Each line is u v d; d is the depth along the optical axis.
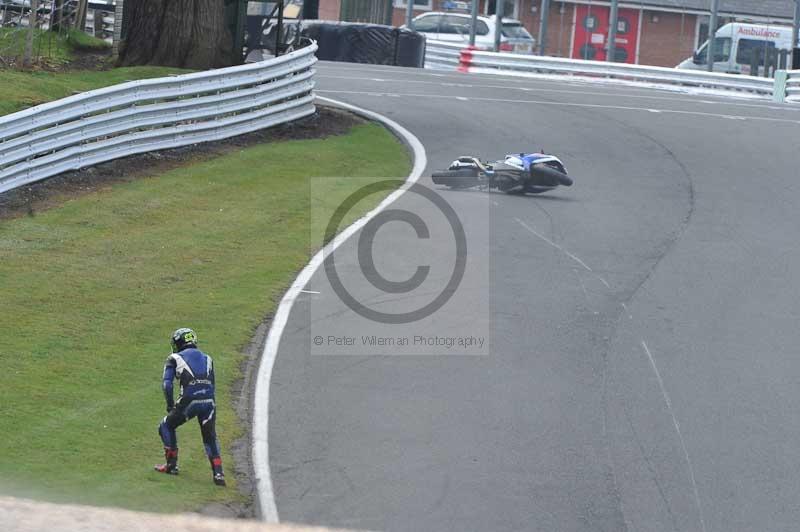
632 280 60.00
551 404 45.06
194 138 80.50
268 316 52.88
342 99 103.12
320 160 80.44
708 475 39.91
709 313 55.94
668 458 41.06
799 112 115.25
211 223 65.44
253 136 85.38
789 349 52.00
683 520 36.62
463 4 194.88
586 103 111.56
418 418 43.25
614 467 40.16
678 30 197.25
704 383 47.81
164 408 42.56
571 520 36.25
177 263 58.56
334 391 45.28
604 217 71.31
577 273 60.53
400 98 106.12
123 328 49.72
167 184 71.56
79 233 61.19
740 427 43.91
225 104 82.75
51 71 98.12
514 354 49.72
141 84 74.94
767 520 36.91
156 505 33.62
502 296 56.41
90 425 40.06
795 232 70.88
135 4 102.38
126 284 54.88
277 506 35.69
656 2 195.62
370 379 46.62
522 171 74.69
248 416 42.81
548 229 67.88
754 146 94.69
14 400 41.19
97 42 124.50
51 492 33.38
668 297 57.78
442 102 105.62
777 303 57.88
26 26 118.25
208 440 36.62
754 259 64.81
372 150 84.50
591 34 194.12
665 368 49.12
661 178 82.38
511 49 180.25
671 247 66.12
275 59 86.94
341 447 40.53
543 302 55.97
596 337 52.12
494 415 43.81
